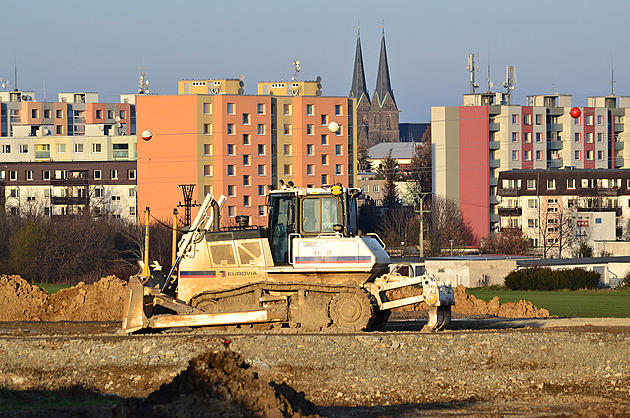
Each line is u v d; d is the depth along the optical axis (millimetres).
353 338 80438
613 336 84188
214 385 54656
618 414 64062
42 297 125062
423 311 128750
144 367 77125
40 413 58969
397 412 66062
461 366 77375
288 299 86375
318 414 56344
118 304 120750
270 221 88625
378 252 87188
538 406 68188
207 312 86625
